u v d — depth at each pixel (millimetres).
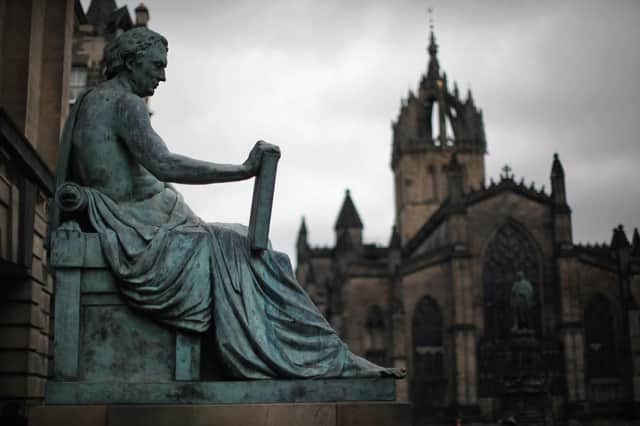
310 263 104375
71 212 7191
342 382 6934
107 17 52125
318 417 6672
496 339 84562
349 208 127875
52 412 6492
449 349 84625
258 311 7160
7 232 17109
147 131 7348
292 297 7406
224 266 7176
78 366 6871
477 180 126812
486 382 82250
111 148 7430
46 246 7363
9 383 18375
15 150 16750
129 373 6914
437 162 127375
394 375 7059
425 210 125750
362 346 87312
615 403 82938
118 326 6969
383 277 88875
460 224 86125
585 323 85188
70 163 7605
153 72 7844
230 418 6582
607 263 86062
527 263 87875
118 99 7492
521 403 61125
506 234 88562
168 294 6949
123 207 7375
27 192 18266
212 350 7211
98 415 6512
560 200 87500
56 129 21719
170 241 7098
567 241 86125
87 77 42562
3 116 15539
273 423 6613
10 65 19312
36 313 19281
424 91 132125
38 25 20141
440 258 86375
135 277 6930
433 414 83188
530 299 65000
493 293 86875
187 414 6551
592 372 84000
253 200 7484
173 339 7016
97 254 7016
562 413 81938
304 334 7270
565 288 84875
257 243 7270
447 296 85938
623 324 84812
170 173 7262
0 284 18578
